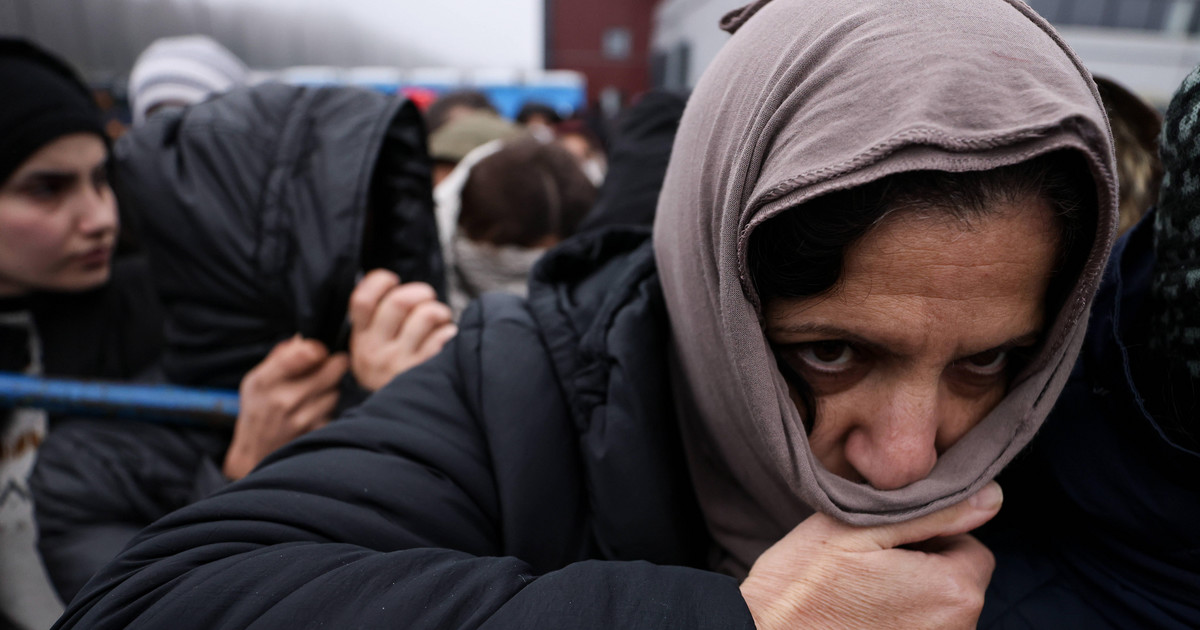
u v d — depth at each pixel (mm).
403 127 978
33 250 1029
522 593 373
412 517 462
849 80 363
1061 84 348
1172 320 437
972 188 333
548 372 555
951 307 365
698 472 595
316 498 453
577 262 681
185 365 947
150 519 972
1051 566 521
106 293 1261
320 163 870
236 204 864
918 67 346
